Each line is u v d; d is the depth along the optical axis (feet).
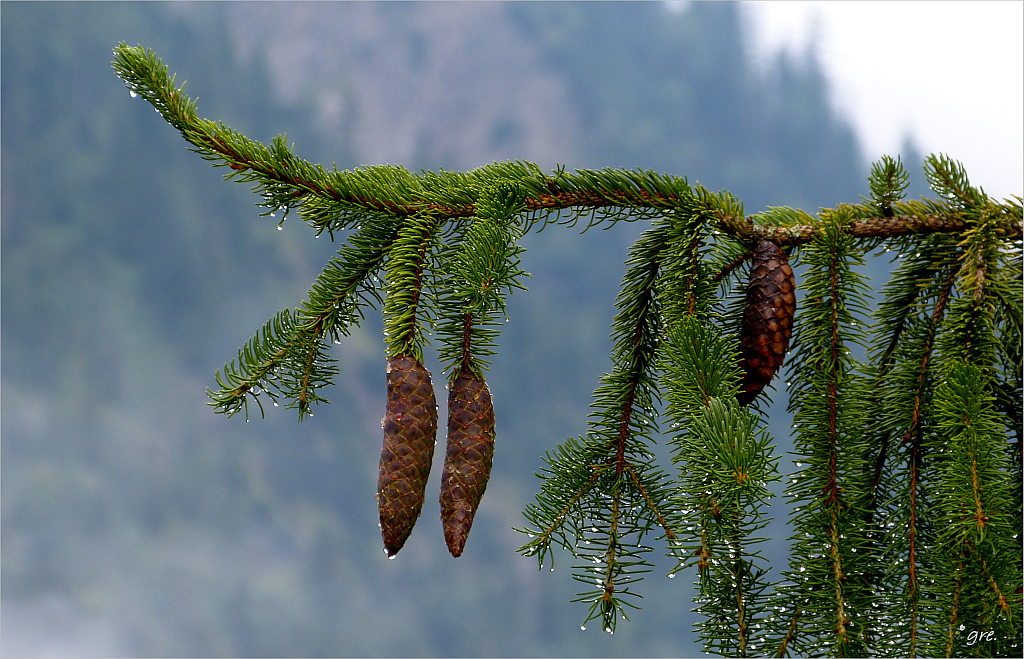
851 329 6.78
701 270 6.79
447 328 6.61
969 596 6.63
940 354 6.86
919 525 6.83
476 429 6.53
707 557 6.55
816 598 6.59
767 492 6.26
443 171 6.90
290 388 6.88
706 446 6.33
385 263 6.88
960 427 6.61
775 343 6.75
